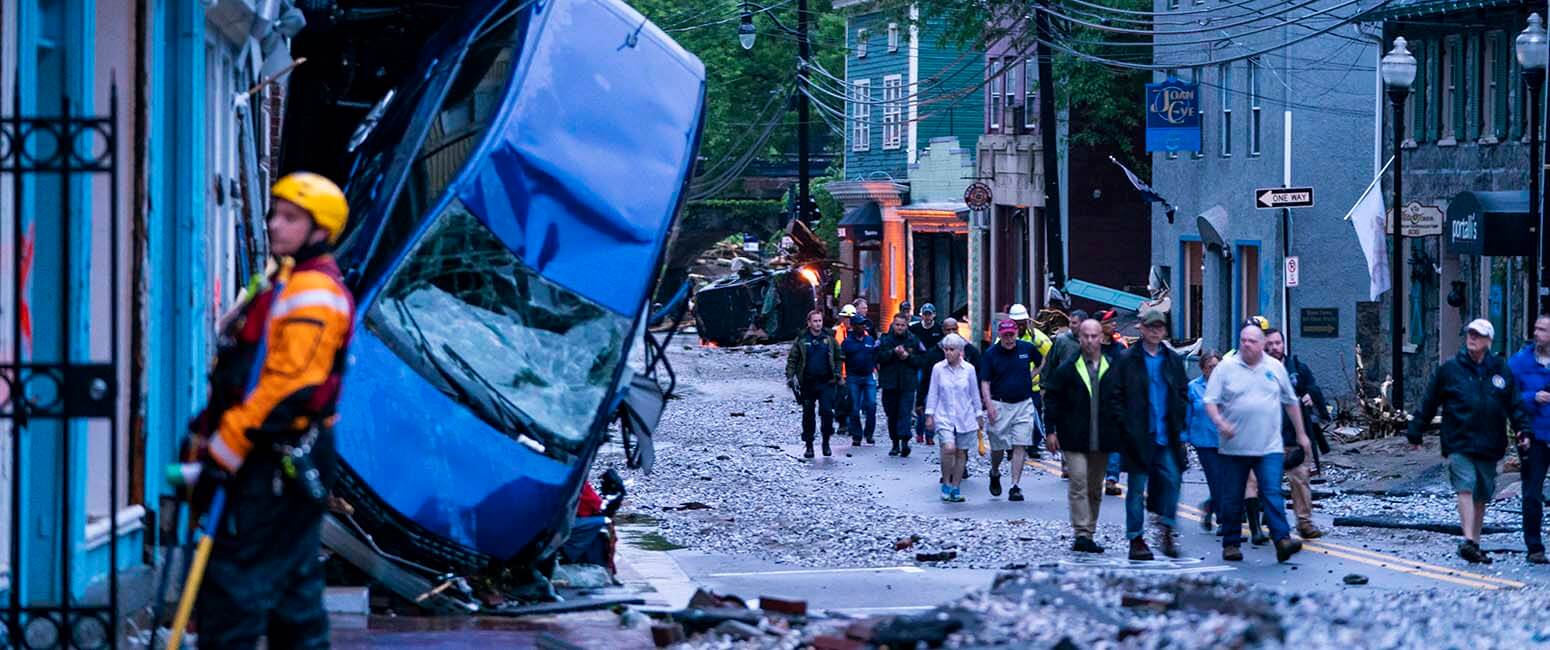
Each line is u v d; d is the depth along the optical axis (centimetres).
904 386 4481
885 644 1441
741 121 12219
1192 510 3278
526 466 1897
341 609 1798
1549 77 3734
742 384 7219
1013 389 3500
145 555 1798
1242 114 6334
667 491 3638
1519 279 4909
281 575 1109
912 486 3775
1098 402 2716
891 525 3112
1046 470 4056
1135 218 7788
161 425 1902
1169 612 1462
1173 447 2680
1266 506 2612
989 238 8675
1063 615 1473
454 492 1852
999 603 1534
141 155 1762
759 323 9638
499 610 1895
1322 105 5931
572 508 1986
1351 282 5894
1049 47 6100
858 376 4800
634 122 2228
